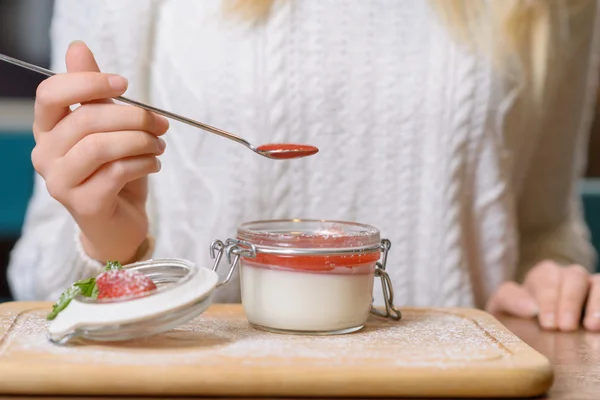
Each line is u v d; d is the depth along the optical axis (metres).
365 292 0.81
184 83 1.10
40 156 0.85
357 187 1.11
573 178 1.25
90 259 0.96
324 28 1.10
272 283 0.80
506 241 1.14
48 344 0.75
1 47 1.97
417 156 1.11
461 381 0.71
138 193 0.93
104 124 0.83
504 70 1.12
